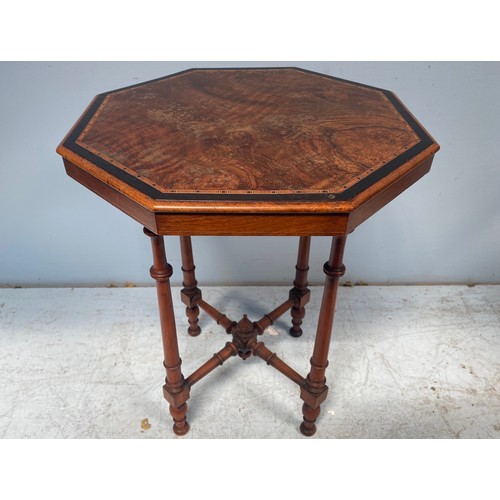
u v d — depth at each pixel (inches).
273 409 65.5
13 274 86.7
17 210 78.1
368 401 66.4
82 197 76.9
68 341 75.9
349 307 83.4
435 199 78.2
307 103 55.4
